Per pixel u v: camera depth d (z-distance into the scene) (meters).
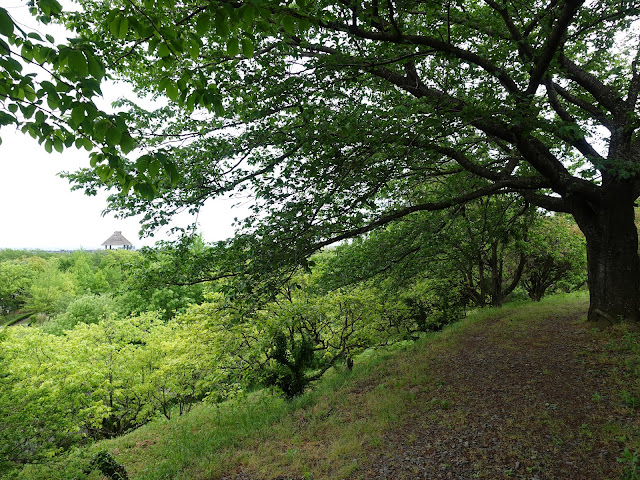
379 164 6.74
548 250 17.75
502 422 6.38
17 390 7.80
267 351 12.10
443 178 11.38
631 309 8.88
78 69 2.66
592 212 9.45
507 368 8.48
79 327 15.41
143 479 7.59
